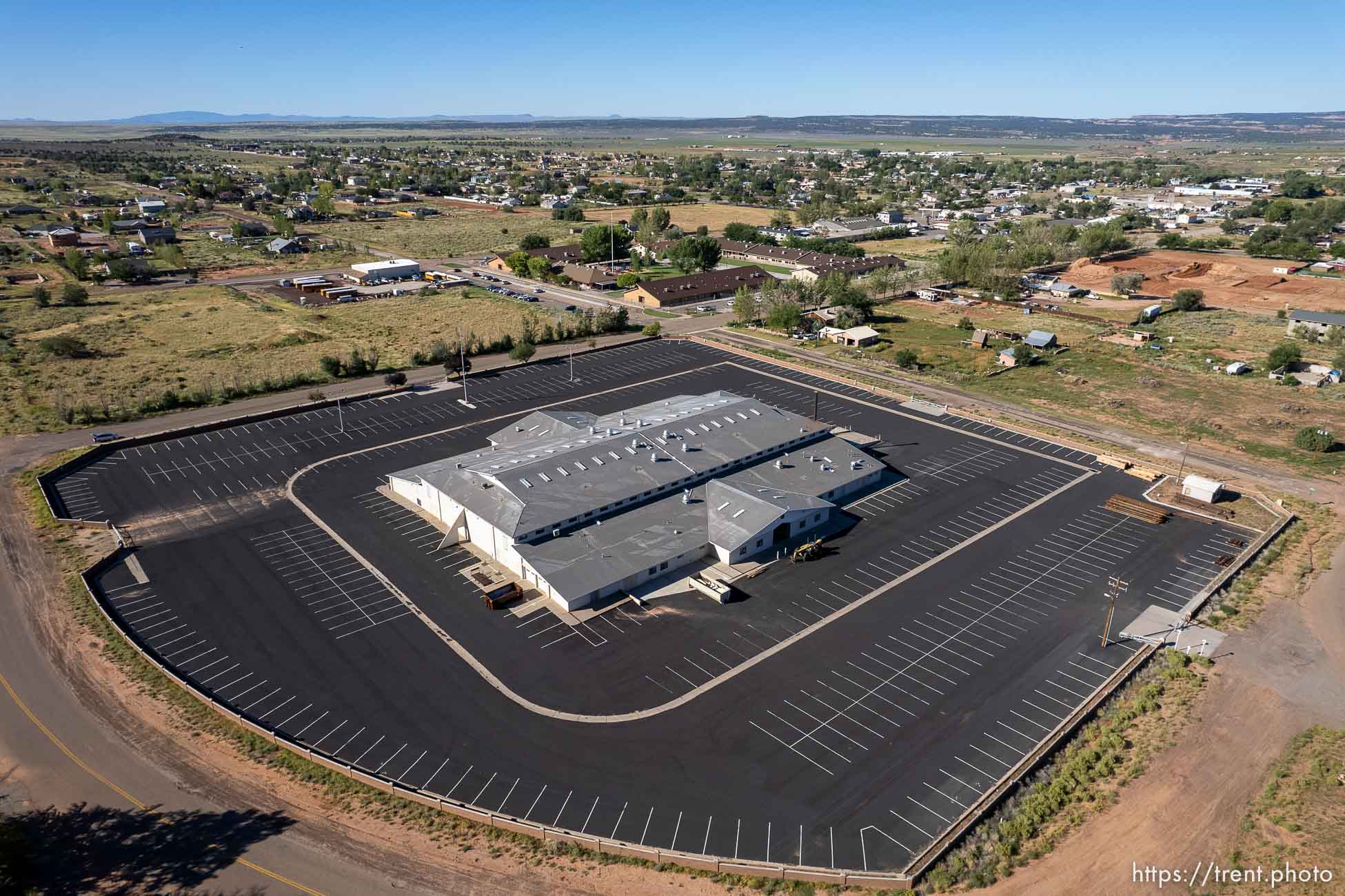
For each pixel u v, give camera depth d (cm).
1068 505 9144
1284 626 6894
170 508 8881
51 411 11600
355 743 5578
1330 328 15488
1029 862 4628
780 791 5209
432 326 16875
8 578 7469
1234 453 10581
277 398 12394
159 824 4906
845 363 14612
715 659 6488
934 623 6988
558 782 5269
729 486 8769
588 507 8131
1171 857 4641
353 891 4475
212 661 6419
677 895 4462
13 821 4903
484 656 6488
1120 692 6125
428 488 8662
